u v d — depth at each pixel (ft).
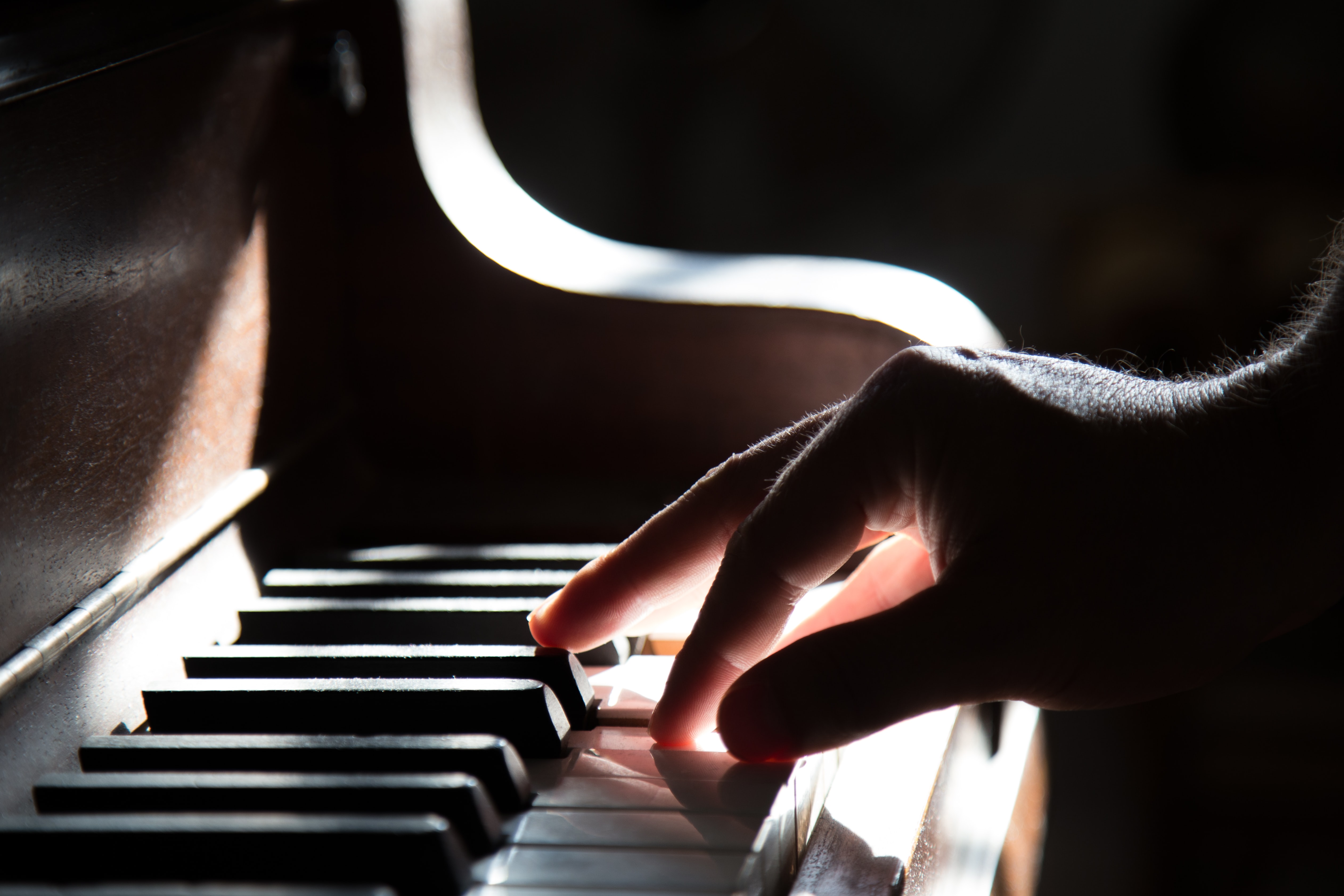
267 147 3.18
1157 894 5.74
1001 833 2.96
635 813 2.53
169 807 2.49
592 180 11.80
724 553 2.75
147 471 2.87
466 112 3.77
